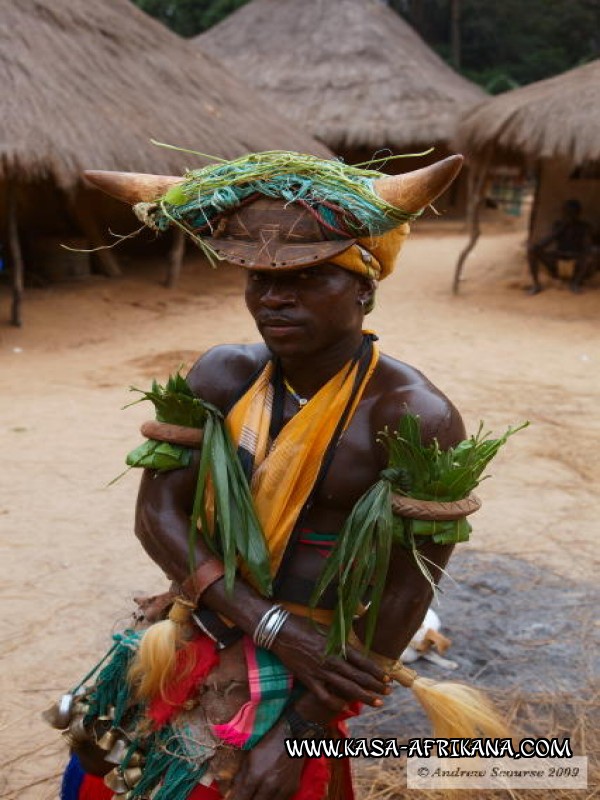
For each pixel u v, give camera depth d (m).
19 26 11.30
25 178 10.40
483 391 8.54
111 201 14.88
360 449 1.93
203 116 12.81
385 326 12.12
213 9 41.44
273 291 1.78
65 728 2.18
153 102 12.21
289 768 1.88
